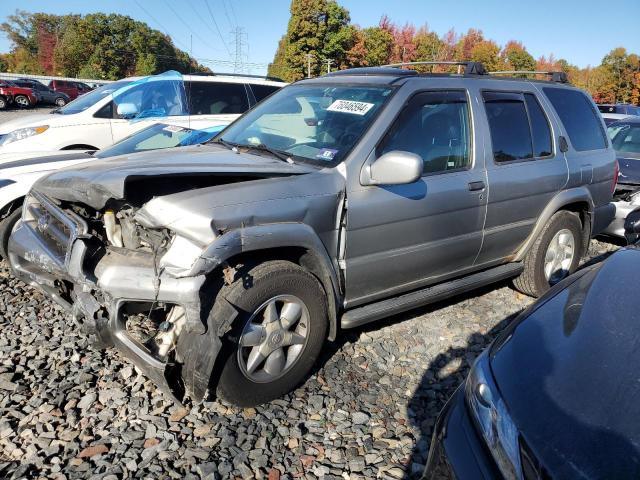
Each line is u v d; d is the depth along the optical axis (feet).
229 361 8.84
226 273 8.55
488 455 5.70
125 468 8.05
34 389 9.86
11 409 9.20
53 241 10.26
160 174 8.79
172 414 9.36
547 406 5.62
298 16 171.42
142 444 8.59
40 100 108.06
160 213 8.44
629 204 20.31
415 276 11.89
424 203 11.23
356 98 11.69
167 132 18.66
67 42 219.00
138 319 10.60
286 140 11.76
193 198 8.55
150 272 8.25
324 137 11.14
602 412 5.37
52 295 10.50
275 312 9.30
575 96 16.05
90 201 9.14
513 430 5.56
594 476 4.82
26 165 15.37
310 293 9.59
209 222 8.21
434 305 14.61
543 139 14.38
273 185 9.36
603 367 5.91
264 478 8.05
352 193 10.16
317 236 9.60
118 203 9.51
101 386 10.03
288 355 9.74
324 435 9.09
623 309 6.82
